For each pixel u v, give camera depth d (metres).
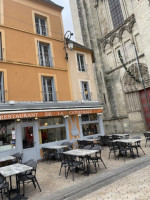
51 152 8.59
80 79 12.70
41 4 12.17
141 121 17.45
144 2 15.57
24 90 9.59
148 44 15.17
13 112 8.05
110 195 3.88
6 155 7.98
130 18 18.11
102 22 23.25
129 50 18.62
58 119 10.57
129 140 7.45
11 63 9.48
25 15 11.05
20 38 10.33
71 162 5.80
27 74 9.98
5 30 9.80
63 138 10.51
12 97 9.04
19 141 8.58
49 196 4.12
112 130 19.94
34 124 9.35
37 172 6.70
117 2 20.81
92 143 10.02
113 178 5.03
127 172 5.43
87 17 24.17
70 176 5.67
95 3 23.97
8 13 10.27
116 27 19.91
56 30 12.47
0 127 8.14
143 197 3.53
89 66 13.80
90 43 23.06
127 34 18.88
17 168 4.60
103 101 21.19
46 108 9.39
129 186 4.25
